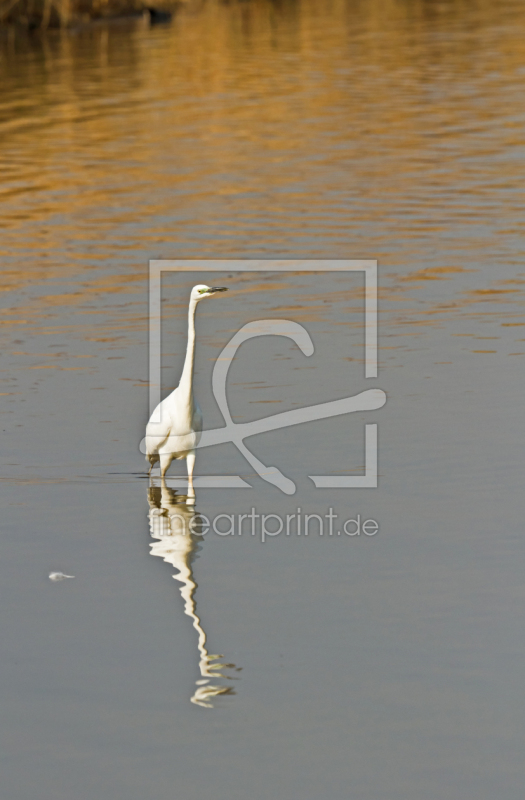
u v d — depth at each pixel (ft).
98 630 33.81
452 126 113.91
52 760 28.04
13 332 62.34
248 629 33.55
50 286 70.13
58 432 49.16
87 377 55.67
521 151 101.71
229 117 121.80
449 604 34.37
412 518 40.34
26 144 112.06
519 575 35.86
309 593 35.50
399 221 81.61
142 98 134.21
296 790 26.61
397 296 66.44
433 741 28.27
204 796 26.45
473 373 54.08
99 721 29.53
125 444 47.96
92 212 86.94
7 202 90.79
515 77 141.38
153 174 98.22
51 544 39.40
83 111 127.75
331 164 99.66
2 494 43.39
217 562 38.04
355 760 27.61
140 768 27.66
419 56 161.38
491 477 43.11
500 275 69.10
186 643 32.86
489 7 224.12
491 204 84.89
